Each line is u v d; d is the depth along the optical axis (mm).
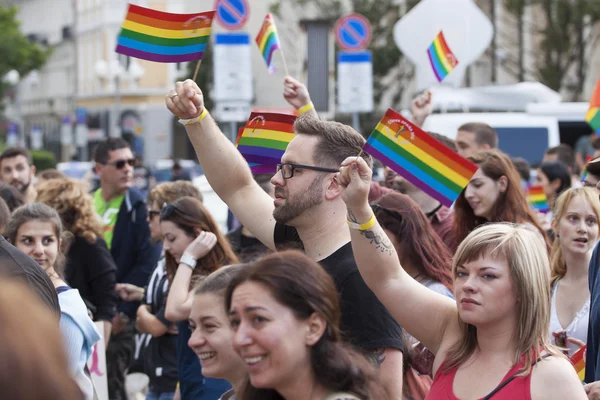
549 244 6867
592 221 5672
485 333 3805
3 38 54594
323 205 4297
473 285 3754
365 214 3895
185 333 5840
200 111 4781
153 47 4910
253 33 41469
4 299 1784
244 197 4906
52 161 49312
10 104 66375
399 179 6980
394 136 4207
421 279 5383
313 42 15336
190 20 4875
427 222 5488
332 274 4172
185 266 6152
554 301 5750
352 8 35969
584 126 22922
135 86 56875
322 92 15383
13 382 1729
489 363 3779
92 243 7980
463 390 3789
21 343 1752
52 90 73938
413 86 40688
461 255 3826
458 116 21312
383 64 35531
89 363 6164
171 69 57250
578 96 34094
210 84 36406
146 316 6910
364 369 3014
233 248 8195
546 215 10172
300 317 2932
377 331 4094
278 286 2916
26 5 84188
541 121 22203
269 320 2908
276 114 5195
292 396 2965
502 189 6855
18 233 5801
